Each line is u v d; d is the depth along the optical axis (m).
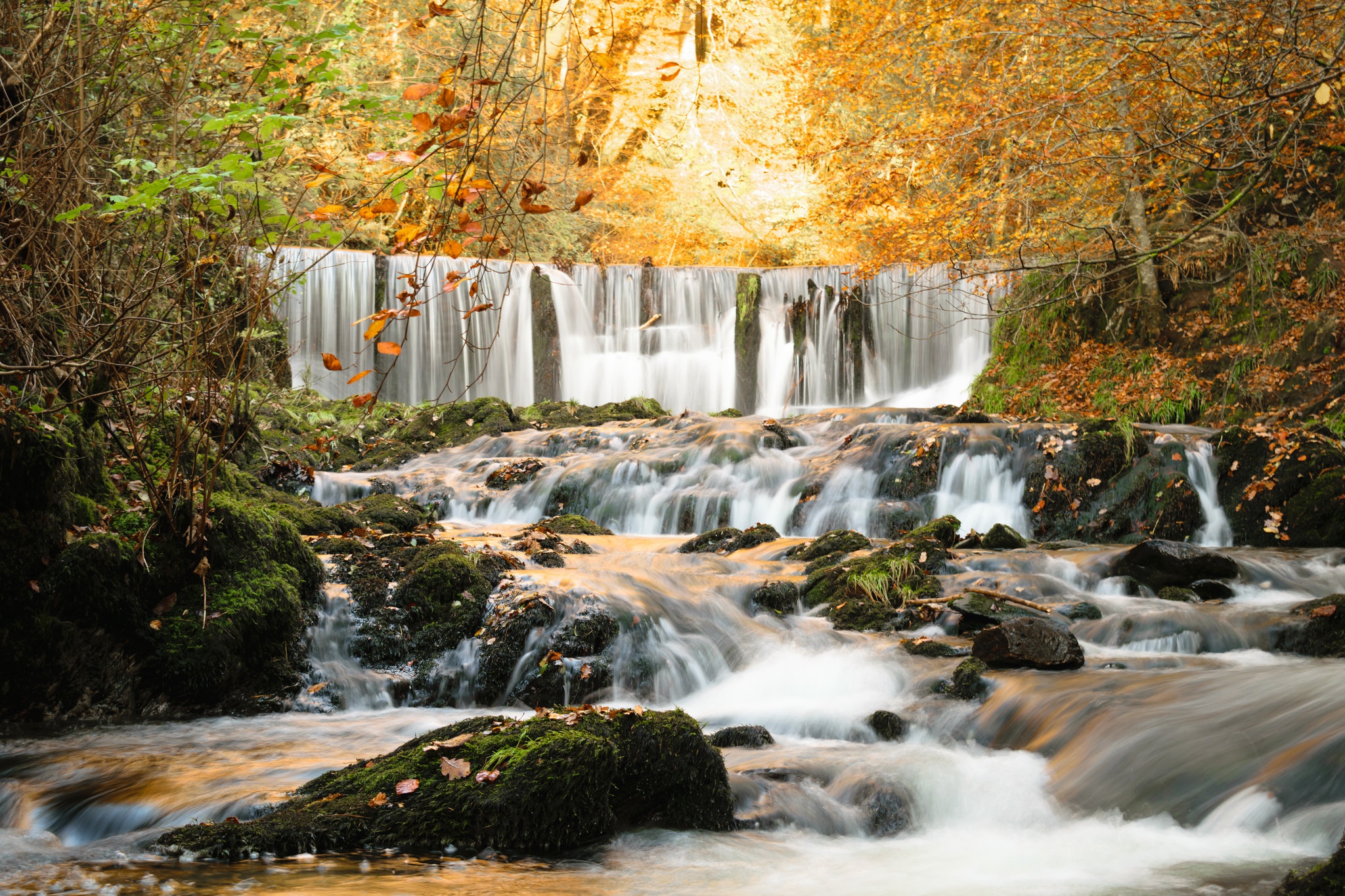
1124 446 11.11
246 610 6.64
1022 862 4.23
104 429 7.22
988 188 13.87
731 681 7.16
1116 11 10.08
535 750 4.37
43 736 5.87
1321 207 14.66
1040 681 6.12
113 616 6.32
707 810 4.60
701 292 19.95
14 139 6.02
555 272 19.25
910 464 11.58
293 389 15.25
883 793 4.91
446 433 15.24
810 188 26.59
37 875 3.80
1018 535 9.92
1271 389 13.66
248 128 5.95
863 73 16.97
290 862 3.99
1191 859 4.20
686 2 29.09
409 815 4.30
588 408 16.84
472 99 4.36
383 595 7.45
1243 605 7.82
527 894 3.70
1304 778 4.55
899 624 7.58
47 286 6.20
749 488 12.08
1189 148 10.49
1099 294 15.64
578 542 9.67
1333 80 8.23
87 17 6.16
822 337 19.41
